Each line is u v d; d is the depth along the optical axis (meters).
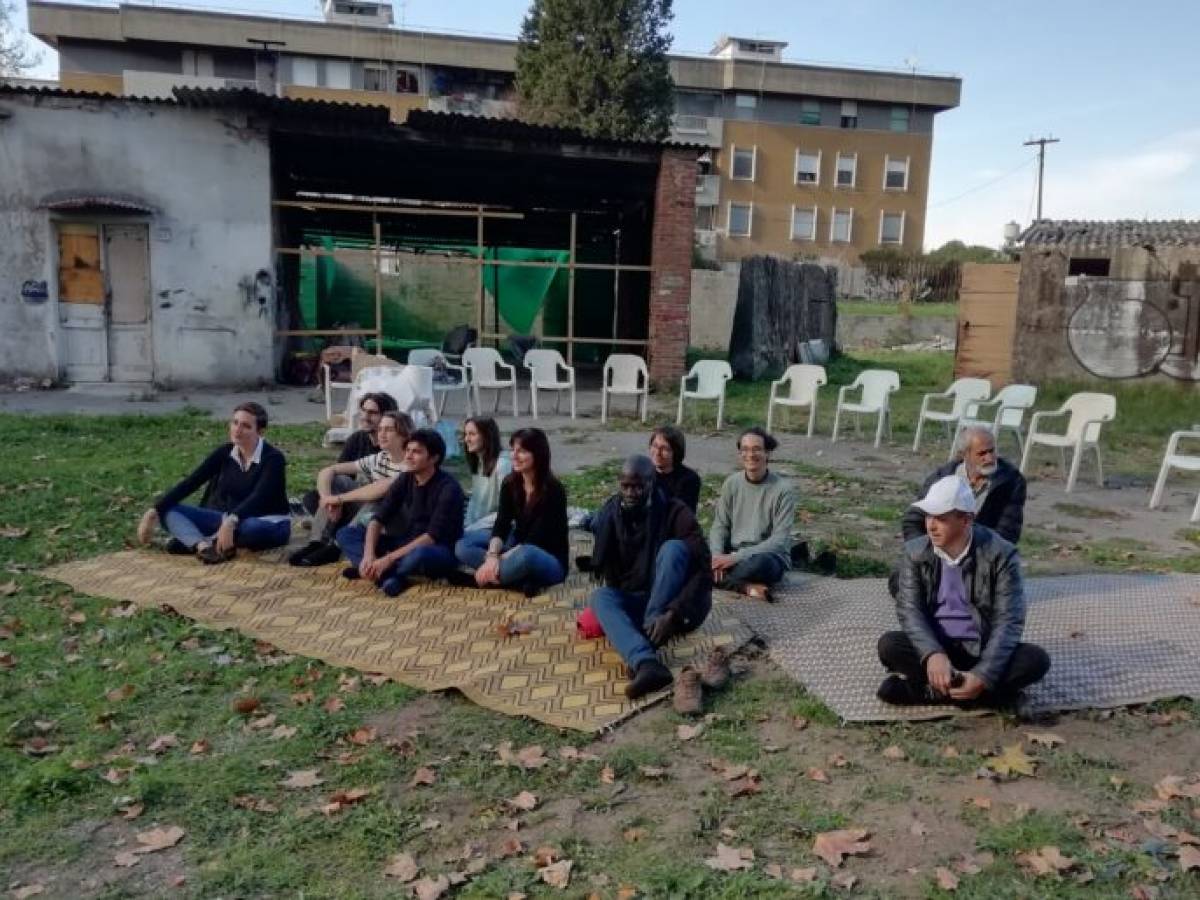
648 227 18.50
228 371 15.18
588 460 10.39
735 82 47.09
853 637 5.17
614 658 4.93
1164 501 9.33
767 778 3.82
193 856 3.30
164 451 10.03
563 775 3.83
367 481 6.68
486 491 6.58
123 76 39.62
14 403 13.26
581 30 30.94
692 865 3.24
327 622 5.41
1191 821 3.51
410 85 42.78
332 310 24.38
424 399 9.99
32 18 38.47
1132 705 4.43
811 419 12.28
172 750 4.04
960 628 4.36
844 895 3.07
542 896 3.08
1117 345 17.33
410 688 4.62
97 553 6.64
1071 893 3.08
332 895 3.08
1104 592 5.95
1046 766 3.91
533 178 17.98
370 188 19.66
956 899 3.05
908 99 48.41
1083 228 18.27
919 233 50.12
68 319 14.79
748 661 4.99
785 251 49.19
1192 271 16.80
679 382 16.42
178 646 5.11
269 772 3.86
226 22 39.97
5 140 14.20
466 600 5.76
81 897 3.08
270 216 15.08
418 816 3.54
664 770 3.87
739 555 5.88
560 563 5.92
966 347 18.80
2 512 7.48
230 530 6.39
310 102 14.12
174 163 14.66
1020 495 5.70
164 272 14.82
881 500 8.91
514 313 24.84
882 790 3.73
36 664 4.86
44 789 3.66
